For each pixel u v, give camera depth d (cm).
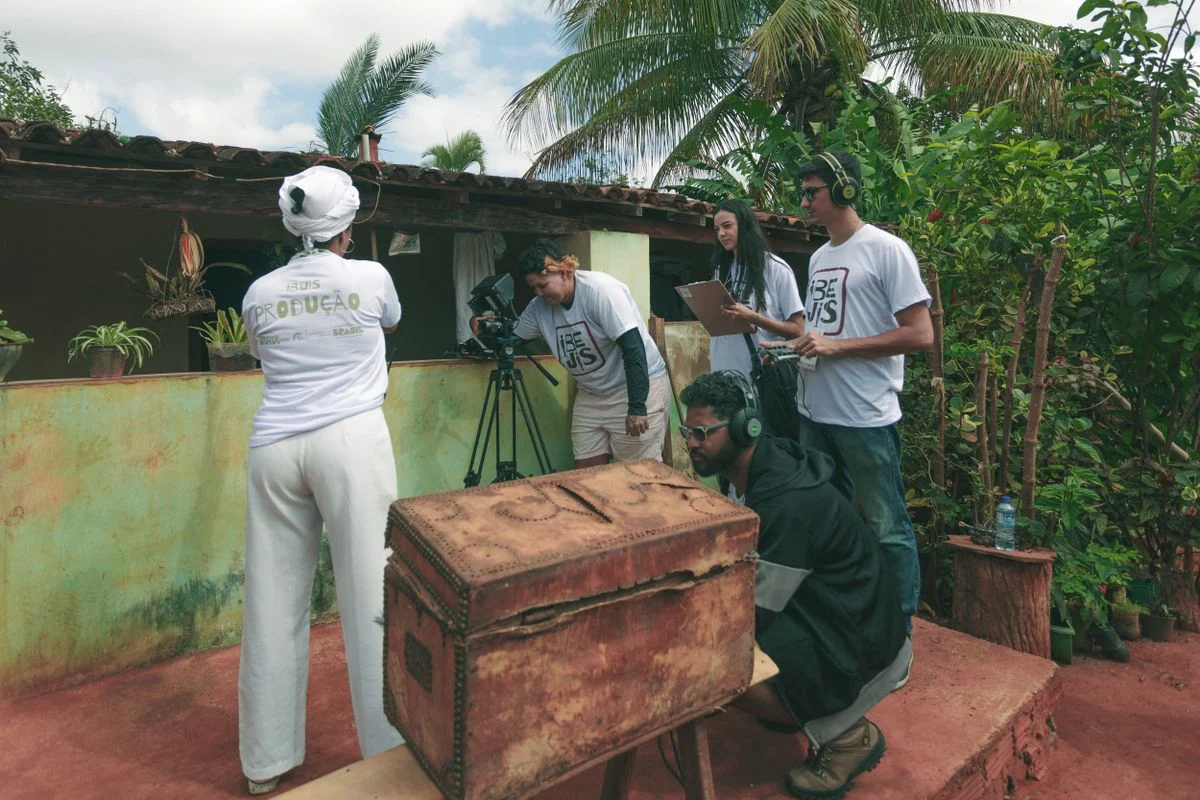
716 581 152
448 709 125
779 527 197
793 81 970
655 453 398
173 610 319
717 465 206
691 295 330
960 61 958
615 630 137
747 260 355
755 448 210
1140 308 411
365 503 210
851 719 205
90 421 294
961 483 425
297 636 226
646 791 215
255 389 336
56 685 291
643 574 139
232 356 333
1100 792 260
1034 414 365
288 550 220
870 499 280
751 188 904
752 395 203
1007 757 253
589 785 222
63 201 296
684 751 162
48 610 288
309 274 213
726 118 1095
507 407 429
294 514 217
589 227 467
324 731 264
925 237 452
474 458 399
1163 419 447
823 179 273
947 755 231
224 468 329
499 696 124
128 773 239
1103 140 439
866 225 279
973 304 449
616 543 135
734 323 333
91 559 297
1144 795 258
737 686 161
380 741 215
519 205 440
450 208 410
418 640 135
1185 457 420
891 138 995
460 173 385
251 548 218
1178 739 297
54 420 285
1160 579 426
